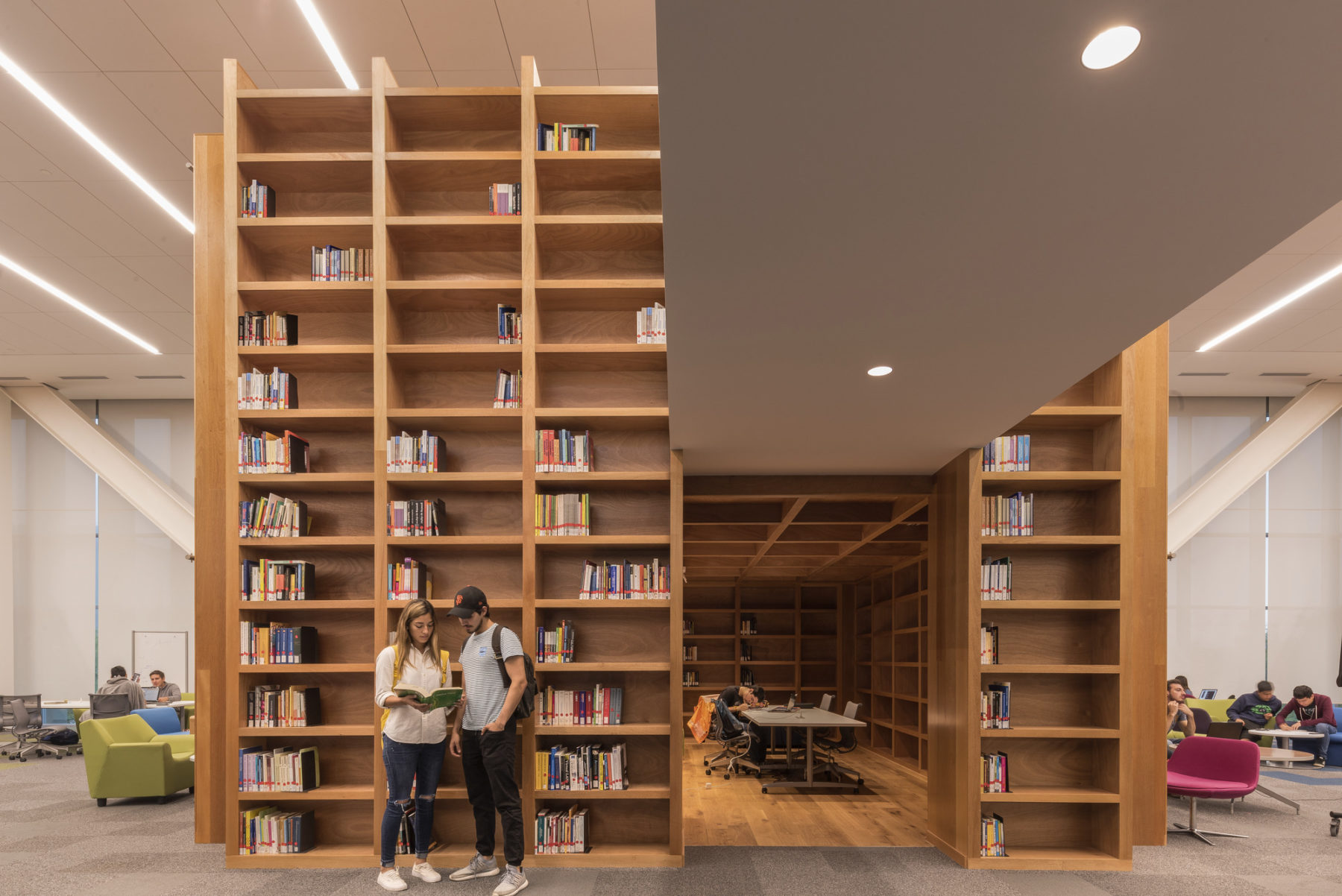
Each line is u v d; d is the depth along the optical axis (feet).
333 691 18.37
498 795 15.58
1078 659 18.83
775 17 5.20
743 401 14.19
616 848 17.78
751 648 42.29
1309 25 5.23
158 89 22.79
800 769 30.09
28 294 36.63
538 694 17.69
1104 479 18.04
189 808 23.99
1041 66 5.69
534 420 18.08
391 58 21.75
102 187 28.02
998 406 14.38
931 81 5.87
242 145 18.65
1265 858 18.43
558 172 18.66
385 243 18.30
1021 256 8.70
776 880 16.20
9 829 21.29
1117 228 8.09
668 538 18.02
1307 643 47.57
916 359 11.98
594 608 18.33
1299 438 47.16
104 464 50.60
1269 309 35.65
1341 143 6.62
